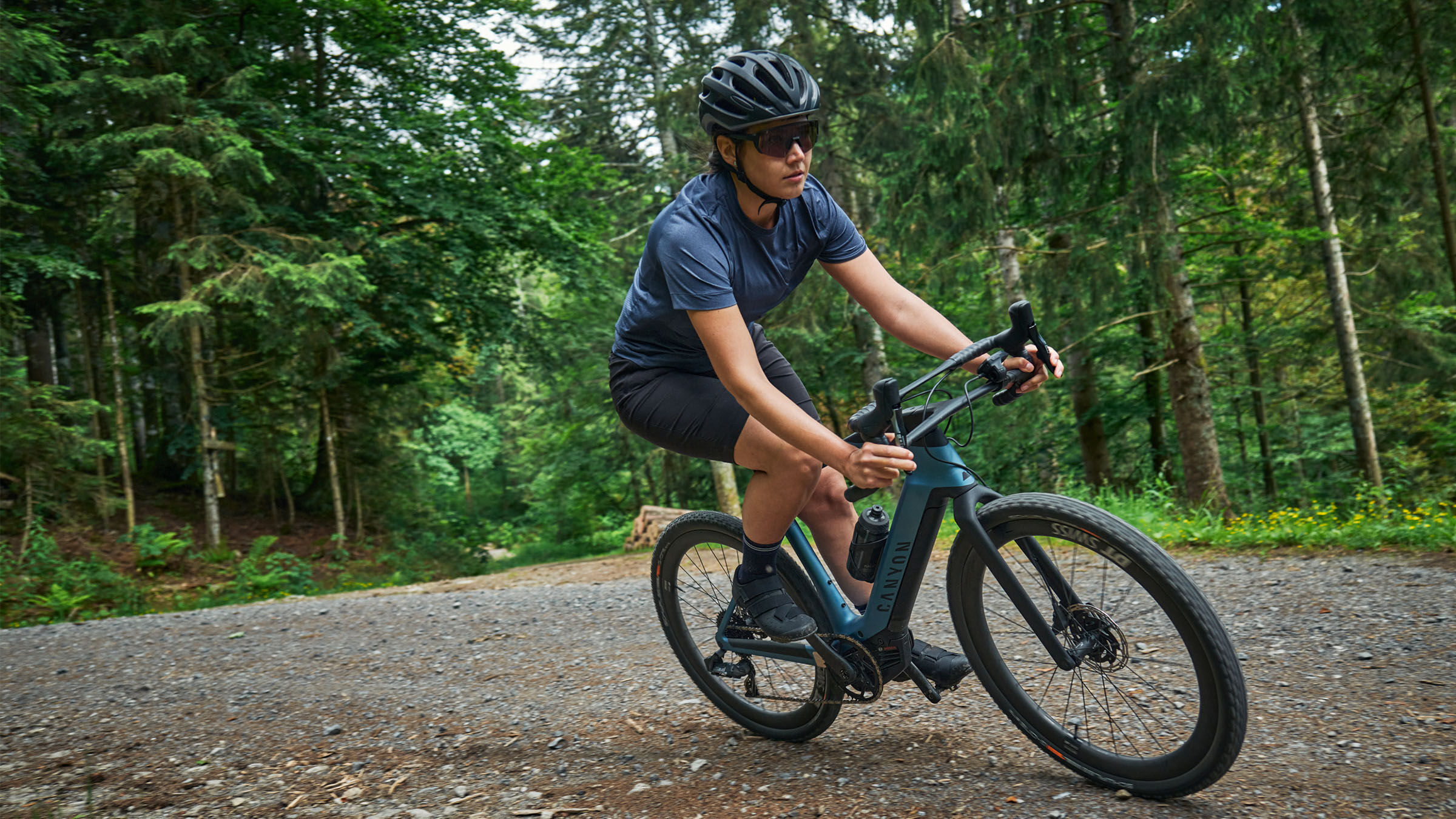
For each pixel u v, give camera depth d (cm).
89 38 1170
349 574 1334
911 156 1338
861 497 191
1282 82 998
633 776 238
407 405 1708
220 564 1182
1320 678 278
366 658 434
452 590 795
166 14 1148
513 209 1377
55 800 253
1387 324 1231
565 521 2445
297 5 1229
